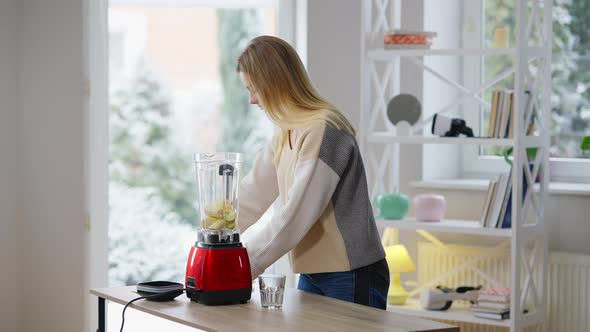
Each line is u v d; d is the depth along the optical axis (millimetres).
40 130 4539
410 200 4457
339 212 2660
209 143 9508
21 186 4559
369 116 3996
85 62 4473
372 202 4117
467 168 4625
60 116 4527
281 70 2684
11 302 4551
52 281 4566
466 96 3918
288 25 4621
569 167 4223
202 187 2490
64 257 4555
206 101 9500
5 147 4523
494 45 4355
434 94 4488
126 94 9375
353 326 2133
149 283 2592
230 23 9484
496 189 3732
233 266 2420
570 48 4254
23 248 4570
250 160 9414
